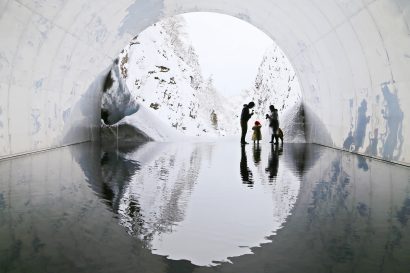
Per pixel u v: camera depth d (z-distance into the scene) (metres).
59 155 10.91
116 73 21.48
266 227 3.82
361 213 4.38
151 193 5.54
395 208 4.62
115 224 3.87
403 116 9.07
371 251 3.12
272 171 8.08
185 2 16.11
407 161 8.83
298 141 20.06
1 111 9.50
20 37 9.59
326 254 3.06
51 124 13.11
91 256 2.97
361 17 9.73
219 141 21.28
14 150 10.28
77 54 13.82
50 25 10.62
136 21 16.33
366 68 10.95
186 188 6.00
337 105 14.38
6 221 3.96
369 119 11.25
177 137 22.16
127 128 20.38
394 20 8.44
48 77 12.22
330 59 13.72
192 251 3.11
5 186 5.97
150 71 37.69
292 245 3.28
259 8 15.33
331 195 5.46
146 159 10.40
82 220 4.01
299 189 5.94
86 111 17.67
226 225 3.88
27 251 3.07
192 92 40.56
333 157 11.12
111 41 16.30
